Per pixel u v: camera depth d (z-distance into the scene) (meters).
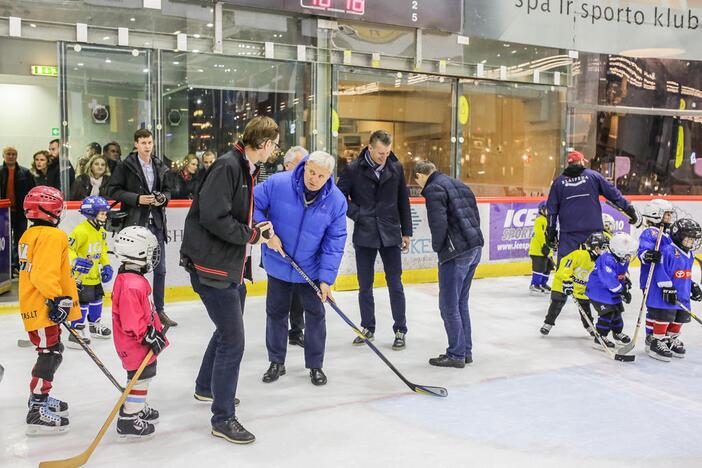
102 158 6.53
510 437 2.96
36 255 2.85
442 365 4.06
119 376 3.76
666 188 11.16
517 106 9.33
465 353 4.11
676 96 10.52
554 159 9.73
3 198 7.01
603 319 4.47
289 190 3.41
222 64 7.36
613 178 10.77
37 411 2.93
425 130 8.76
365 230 4.43
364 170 4.44
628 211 5.37
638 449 2.85
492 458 2.73
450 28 8.23
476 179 9.23
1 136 9.84
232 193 2.73
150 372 2.82
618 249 4.23
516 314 5.64
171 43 6.94
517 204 7.72
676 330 4.41
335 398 3.46
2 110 9.80
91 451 2.58
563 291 4.77
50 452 2.74
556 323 5.31
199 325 5.05
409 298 6.31
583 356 4.35
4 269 5.98
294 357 4.24
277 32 7.44
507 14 8.77
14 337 4.66
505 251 7.70
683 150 11.08
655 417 3.24
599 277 4.37
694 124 11.02
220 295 2.81
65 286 3.03
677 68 10.46
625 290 4.38
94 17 6.58
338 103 8.05
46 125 10.08
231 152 2.79
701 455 2.79
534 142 9.55
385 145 4.33
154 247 2.80
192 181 7.31
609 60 9.91
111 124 6.90
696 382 3.82
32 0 6.30
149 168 4.90
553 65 9.26
